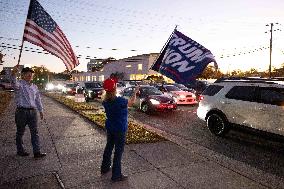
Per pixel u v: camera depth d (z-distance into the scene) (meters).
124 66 48.00
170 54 4.87
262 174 4.79
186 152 6.04
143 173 4.79
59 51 6.05
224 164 5.27
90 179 4.52
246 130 7.32
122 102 4.27
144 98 12.98
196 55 4.61
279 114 6.50
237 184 4.35
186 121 10.80
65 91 32.91
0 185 4.26
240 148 6.71
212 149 6.61
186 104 17.05
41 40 5.62
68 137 7.43
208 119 8.41
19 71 5.28
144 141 6.88
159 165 5.20
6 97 20.66
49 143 6.77
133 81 24.38
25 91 5.36
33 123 5.49
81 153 5.93
